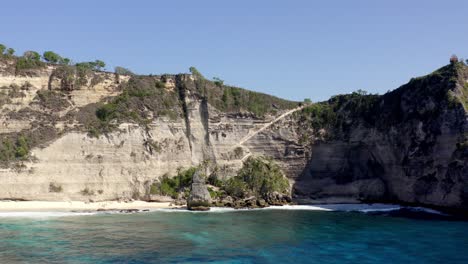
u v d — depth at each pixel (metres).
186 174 99.12
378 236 62.31
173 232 63.44
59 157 88.44
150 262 47.47
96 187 90.19
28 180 83.69
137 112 101.62
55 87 98.88
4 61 95.38
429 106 90.00
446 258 50.44
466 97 86.81
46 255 49.41
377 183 102.12
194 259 48.94
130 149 96.25
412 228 68.44
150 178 96.88
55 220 71.56
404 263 48.56
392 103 100.75
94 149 92.12
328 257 50.81
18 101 93.69
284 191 100.31
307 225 70.81
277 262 48.47
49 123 92.31
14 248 52.31
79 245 54.44
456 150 82.06
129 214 80.25
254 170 101.19
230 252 52.38
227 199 95.88
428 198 89.69
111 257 49.12
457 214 81.69
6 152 84.50
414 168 92.69
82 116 96.25
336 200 102.25
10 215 75.38
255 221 74.12
